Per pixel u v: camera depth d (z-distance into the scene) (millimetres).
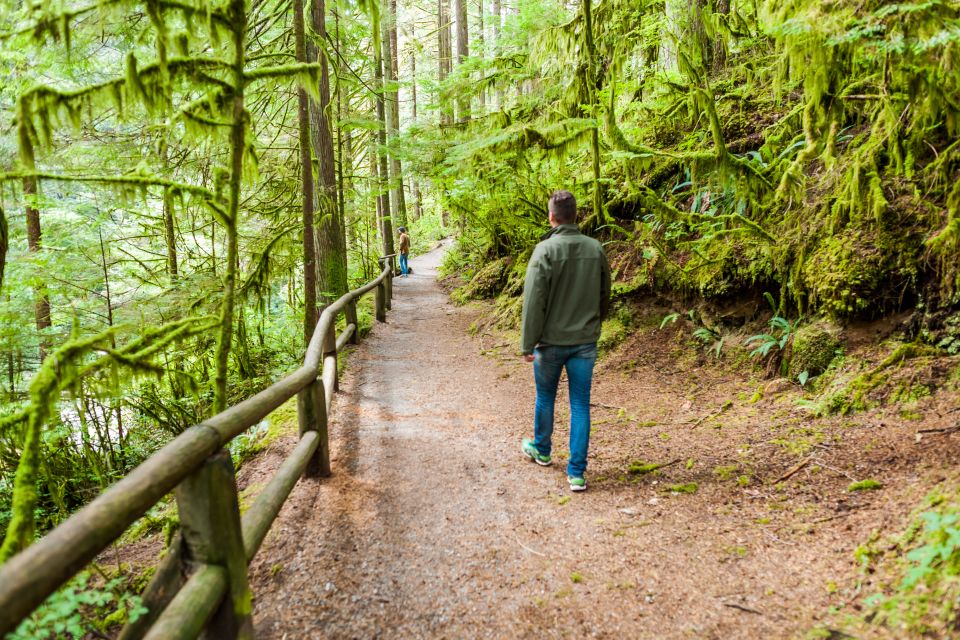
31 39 2551
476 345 7855
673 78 7836
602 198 7000
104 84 2652
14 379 5988
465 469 3889
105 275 6609
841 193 4406
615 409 4785
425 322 9766
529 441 4023
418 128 9562
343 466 3926
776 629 2072
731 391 4598
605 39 7613
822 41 3701
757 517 2848
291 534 2994
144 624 1775
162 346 2885
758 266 4941
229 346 3086
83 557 1223
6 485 5137
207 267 8320
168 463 1577
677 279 5758
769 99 6230
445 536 3025
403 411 5223
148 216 7465
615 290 6266
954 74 3076
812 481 3023
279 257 7848
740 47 6625
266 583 2596
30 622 1933
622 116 8031
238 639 1898
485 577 2646
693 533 2830
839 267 4117
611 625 2258
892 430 3189
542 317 3475
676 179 6648
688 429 4145
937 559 2000
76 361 2590
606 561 2695
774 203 5168
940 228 3727
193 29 2779
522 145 6555
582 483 3441
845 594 2143
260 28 7562
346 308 7770
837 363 4016
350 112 11703
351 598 2502
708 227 5586
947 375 3324
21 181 2605
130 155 6477
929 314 3672
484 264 12047
